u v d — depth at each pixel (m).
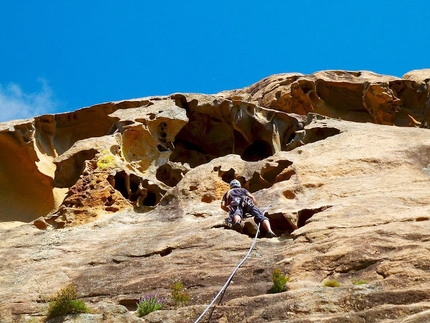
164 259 15.16
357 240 13.60
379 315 10.97
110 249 16.30
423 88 23.72
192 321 12.32
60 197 21.69
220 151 23.27
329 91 24.59
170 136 21.47
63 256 16.38
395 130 20.02
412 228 13.70
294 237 14.70
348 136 19.31
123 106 22.66
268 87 25.08
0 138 21.83
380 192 16.20
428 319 10.37
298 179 17.30
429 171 17.28
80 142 20.86
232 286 13.41
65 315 13.33
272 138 21.39
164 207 18.27
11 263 16.36
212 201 17.97
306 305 11.70
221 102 22.38
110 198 18.95
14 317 13.83
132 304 13.89
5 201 21.83
